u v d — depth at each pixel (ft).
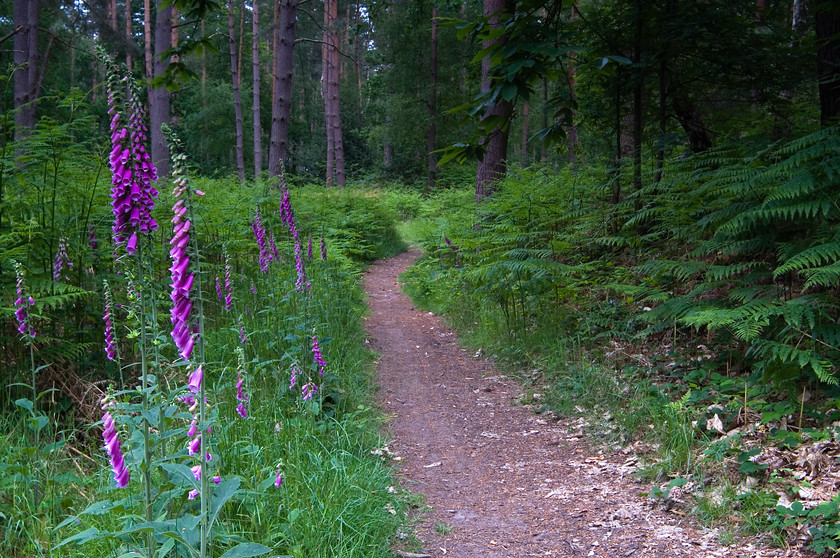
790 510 11.32
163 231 20.29
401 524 12.76
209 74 131.85
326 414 16.20
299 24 129.08
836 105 20.95
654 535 11.99
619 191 28.58
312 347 16.75
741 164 19.43
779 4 35.81
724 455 13.48
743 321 14.89
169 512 9.89
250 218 28.09
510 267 22.56
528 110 93.61
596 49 27.25
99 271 18.06
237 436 13.23
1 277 15.61
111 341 13.42
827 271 13.39
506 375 22.76
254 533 10.59
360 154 135.54
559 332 23.22
